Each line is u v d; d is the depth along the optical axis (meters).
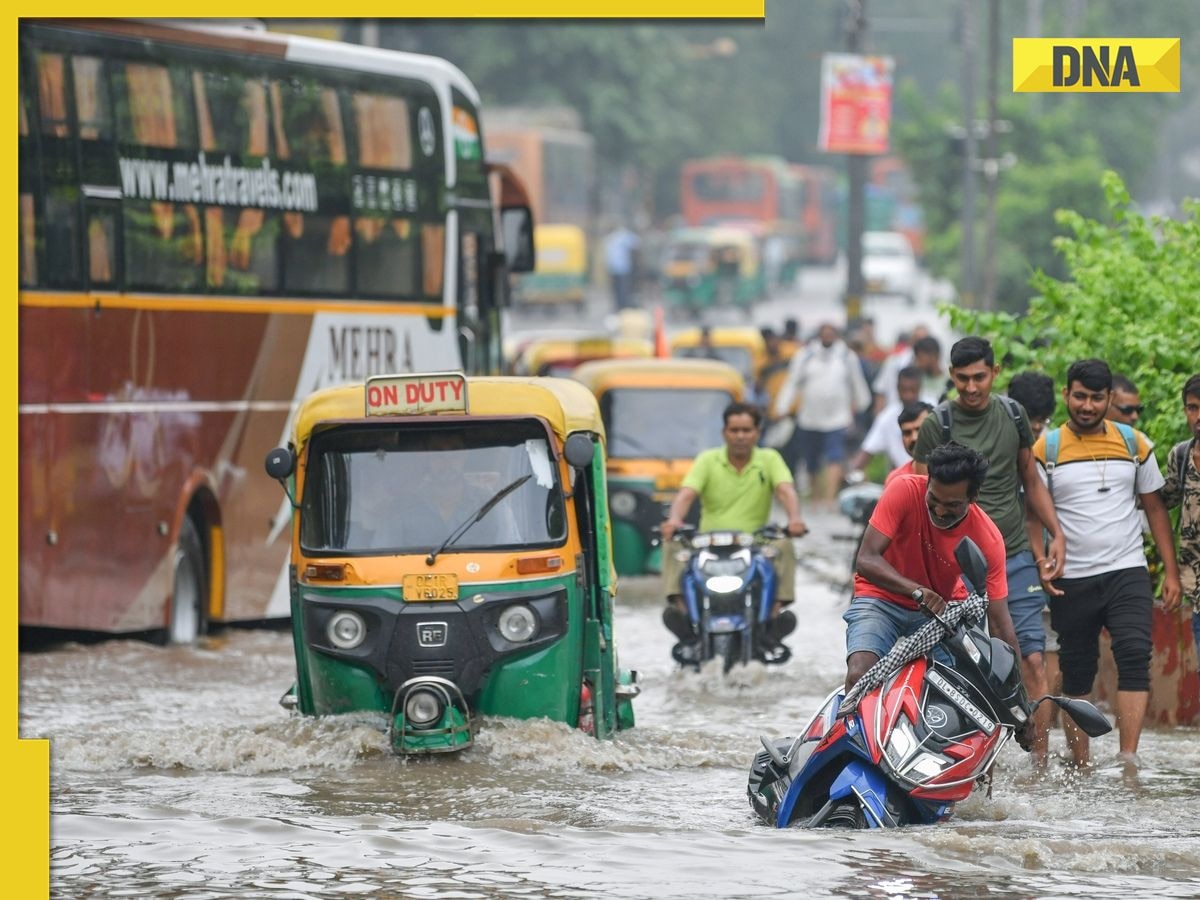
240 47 45.47
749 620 36.59
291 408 47.22
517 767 27.53
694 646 37.56
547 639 28.36
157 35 42.88
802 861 21.20
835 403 75.62
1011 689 22.66
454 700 27.75
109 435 41.22
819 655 41.31
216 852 22.03
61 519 39.88
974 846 21.77
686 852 21.77
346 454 29.27
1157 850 21.84
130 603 42.03
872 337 93.44
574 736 28.48
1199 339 34.78
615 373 58.94
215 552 45.62
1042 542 28.52
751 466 38.06
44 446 39.41
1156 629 32.00
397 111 50.88
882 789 22.58
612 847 22.12
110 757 27.94
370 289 49.72
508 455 29.30
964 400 27.22
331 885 20.55
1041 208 116.81
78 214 40.31
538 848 22.11
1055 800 25.23
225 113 44.97
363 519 28.84
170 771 27.39
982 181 119.62
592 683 29.45
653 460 57.66
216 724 30.98
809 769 22.64
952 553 23.86
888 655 22.78
